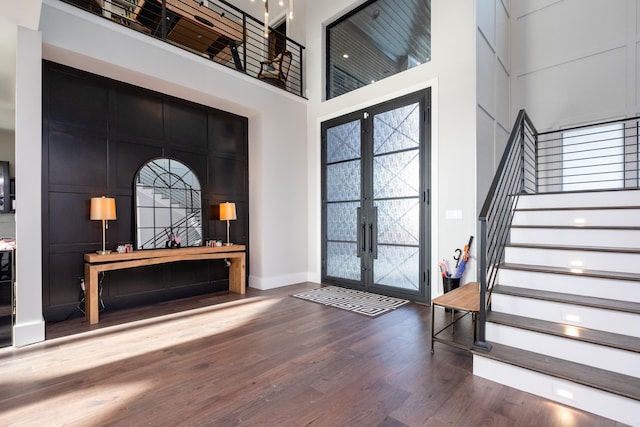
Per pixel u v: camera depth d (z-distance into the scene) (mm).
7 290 3744
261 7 7074
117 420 1740
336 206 5254
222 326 3260
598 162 4539
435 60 4062
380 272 4645
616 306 2023
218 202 4840
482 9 3963
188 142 4504
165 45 3855
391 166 4535
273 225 5094
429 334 3018
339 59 5508
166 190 4277
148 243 4078
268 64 5387
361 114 4898
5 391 2027
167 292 4270
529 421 1707
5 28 2746
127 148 3934
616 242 2592
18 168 2764
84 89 3611
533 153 4855
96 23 3320
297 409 1834
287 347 2725
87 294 3438
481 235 2229
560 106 4805
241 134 5164
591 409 1761
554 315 2246
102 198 3482
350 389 2047
